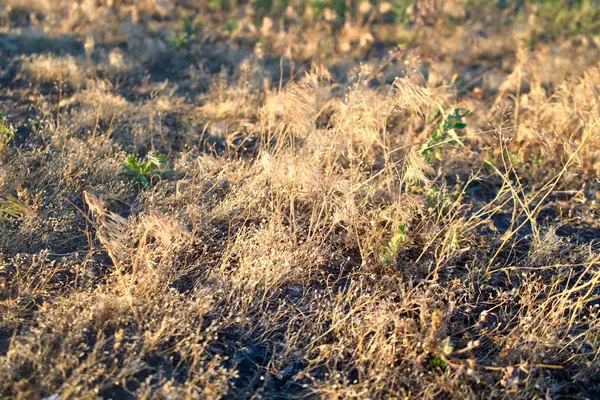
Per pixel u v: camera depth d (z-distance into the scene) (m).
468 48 9.23
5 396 2.98
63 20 8.84
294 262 4.08
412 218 4.52
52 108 6.22
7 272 3.86
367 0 10.41
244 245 4.12
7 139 5.06
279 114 6.44
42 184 4.81
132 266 3.93
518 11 11.20
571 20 10.72
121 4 9.83
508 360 3.50
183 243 4.19
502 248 4.53
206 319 3.65
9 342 3.34
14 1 9.28
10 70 7.13
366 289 3.89
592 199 5.37
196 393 3.02
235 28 9.20
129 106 6.43
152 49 8.08
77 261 4.02
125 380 3.17
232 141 5.99
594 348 3.61
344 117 5.03
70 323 3.37
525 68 7.43
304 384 3.31
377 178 5.19
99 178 4.94
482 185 5.56
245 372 3.38
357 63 8.38
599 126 5.45
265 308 3.81
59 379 3.12
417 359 3.33
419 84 6.64
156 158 4.84
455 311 3.89
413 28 9.90
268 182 4.90
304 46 8.65
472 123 6.29
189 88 7.36
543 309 3.73
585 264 4.26
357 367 3.39
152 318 3.56
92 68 7.32
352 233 4.34
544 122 6.07
